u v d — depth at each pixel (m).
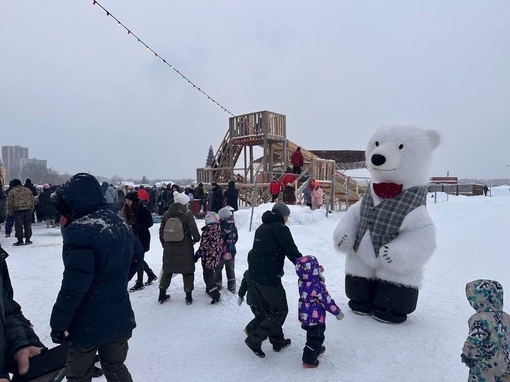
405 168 5.32
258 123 18.23
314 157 18.83
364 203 5.70
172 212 5.98
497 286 2.95
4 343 1.83
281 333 4.43
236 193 14.43
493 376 2.84
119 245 2.99
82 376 2.89
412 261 5.02
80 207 2.99
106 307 2.88
